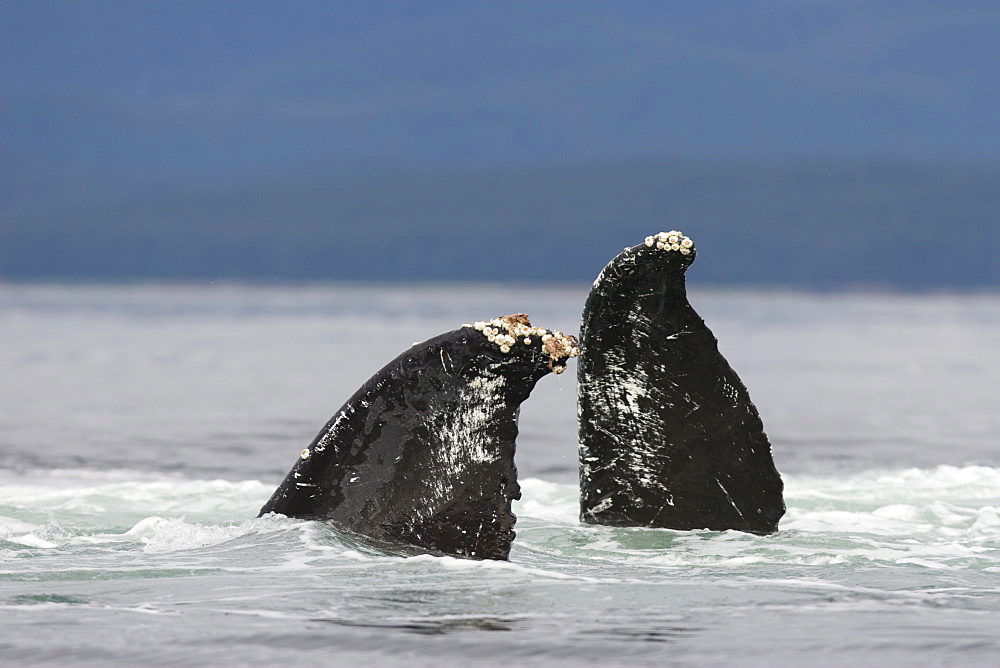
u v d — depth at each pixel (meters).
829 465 74.06
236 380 131.62
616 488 42.78
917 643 29.42
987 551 42.12
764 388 127.12
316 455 38.06
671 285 40.84
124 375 136.12
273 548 36.91
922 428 95.19
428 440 36.56
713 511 42.34
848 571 37.88
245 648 28.56
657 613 32.12
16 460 73.88
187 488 58.06
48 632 29.80
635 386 42.06
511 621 31.00
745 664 27.84
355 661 27.73
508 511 36.44
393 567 35.41
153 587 34.16
